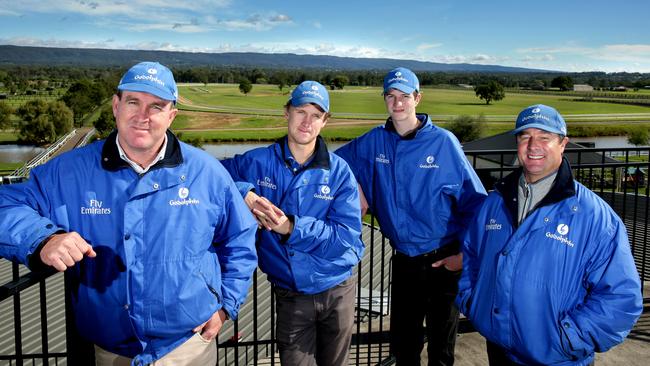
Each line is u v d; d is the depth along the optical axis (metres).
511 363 2.31
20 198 1.80
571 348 2.08
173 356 2.00
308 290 2.60
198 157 2.00
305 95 2.46
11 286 1.56
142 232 1.85
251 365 5.02
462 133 67.19
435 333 3.19
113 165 1.84
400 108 3.03
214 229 2.03
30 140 81.31
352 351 4.02
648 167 4.25
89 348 2.01
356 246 2.69
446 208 3.06
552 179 2.20
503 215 2.28
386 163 3.14
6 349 8.07
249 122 100.75
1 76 193.62
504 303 2.20
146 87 1.80
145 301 1.86
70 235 1.65
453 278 3.14
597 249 2.05
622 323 2.01
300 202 2.57
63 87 181.12
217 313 2.06
